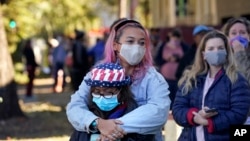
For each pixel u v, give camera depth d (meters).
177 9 26.09
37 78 42.09
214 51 6.09
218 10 24.41
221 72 6.13
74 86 22.17
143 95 4.99
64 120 16.42
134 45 4.98
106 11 51.09
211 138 6.02
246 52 6.99
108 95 4.85
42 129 14.83
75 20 43.88
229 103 6.04
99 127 4.77
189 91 6.24
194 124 6.08
